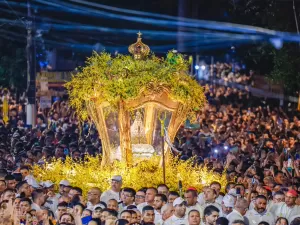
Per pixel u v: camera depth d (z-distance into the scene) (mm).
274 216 20266
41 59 55594
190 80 23406
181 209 18781
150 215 18219
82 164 24141
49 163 24719
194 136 32438
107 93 22531
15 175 21344
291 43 45281
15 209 18906
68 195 20328
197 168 24062
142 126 23812
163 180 22031
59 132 32562
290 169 26219
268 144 29875
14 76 52156
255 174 23547
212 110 43938
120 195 20484
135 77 22641
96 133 31875
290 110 47781
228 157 27031
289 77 44688
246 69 65375
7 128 37062
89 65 23594
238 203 19266
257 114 42844
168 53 23406
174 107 23297
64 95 43469
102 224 18141
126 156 22969
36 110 41219
